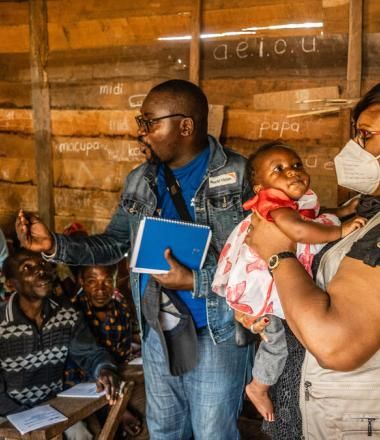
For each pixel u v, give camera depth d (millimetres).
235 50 3736
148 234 2336
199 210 2516
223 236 2504
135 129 4066
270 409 2051
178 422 2750
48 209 4363
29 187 4469
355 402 1569
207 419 2574
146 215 2611
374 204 1605
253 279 1985
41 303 3117
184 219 2533
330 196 3590
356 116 1615
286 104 3641
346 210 2008
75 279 3900
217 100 3816
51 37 4223
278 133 3684
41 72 4262
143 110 2525
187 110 2482
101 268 3439
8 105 4438
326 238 1631
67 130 4270
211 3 3758
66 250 2617
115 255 2805
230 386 2566
